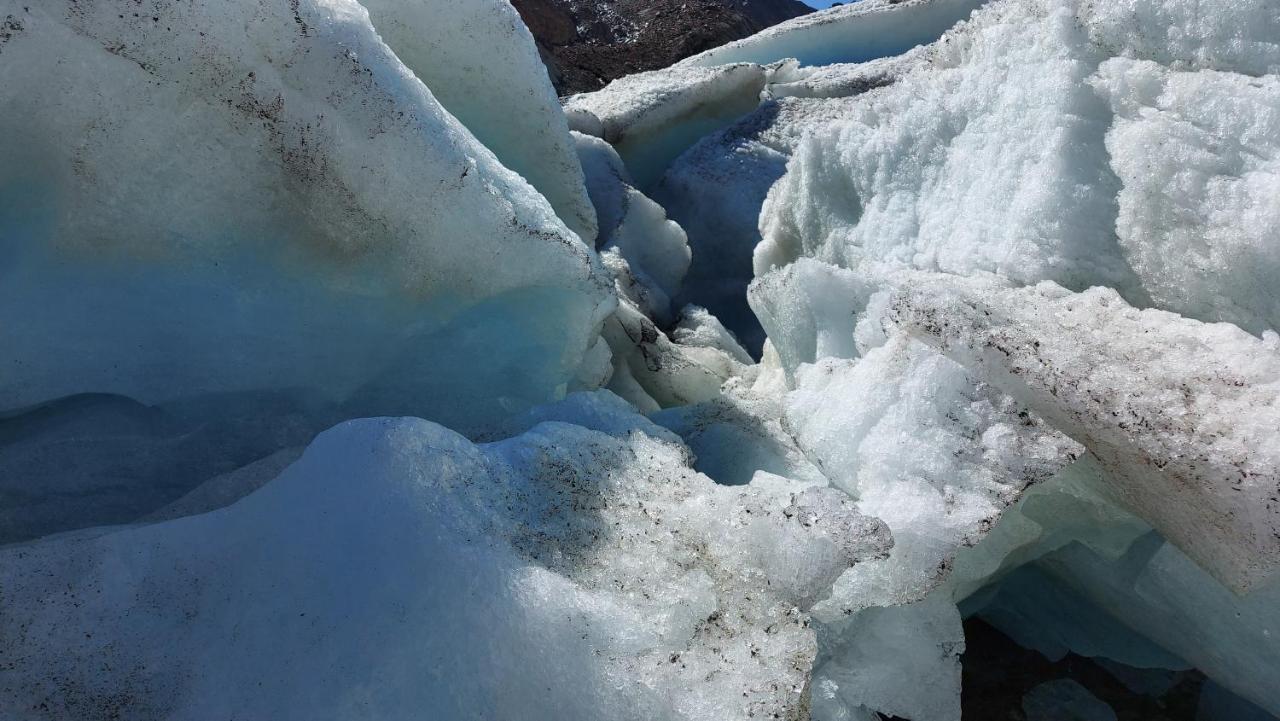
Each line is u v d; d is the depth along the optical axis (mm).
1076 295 1899
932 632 1732
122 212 1838
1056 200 2031
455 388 2344
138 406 1982
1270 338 1611
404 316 2195
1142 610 1779
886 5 9055
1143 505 1576
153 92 1773
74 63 1692
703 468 2299
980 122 2391
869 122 2850
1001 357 1659
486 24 3131
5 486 1780
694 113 6680
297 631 1312
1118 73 2021
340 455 1518
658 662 1274
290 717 1211
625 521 1593
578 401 2219
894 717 1792
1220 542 1403
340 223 2025
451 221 2104
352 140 1945
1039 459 1604
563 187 3609
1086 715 1859
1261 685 1612
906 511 1596
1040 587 2111
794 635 1333
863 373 1917
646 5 18422
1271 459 1304
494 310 2344
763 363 3578
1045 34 2201
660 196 5836
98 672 1316
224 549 1482
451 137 2131
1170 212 1840
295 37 1865
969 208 2318
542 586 1352
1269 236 1670
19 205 1796
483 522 1479
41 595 1404
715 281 5336
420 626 1278
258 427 2076
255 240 1990
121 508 1863
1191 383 1492
